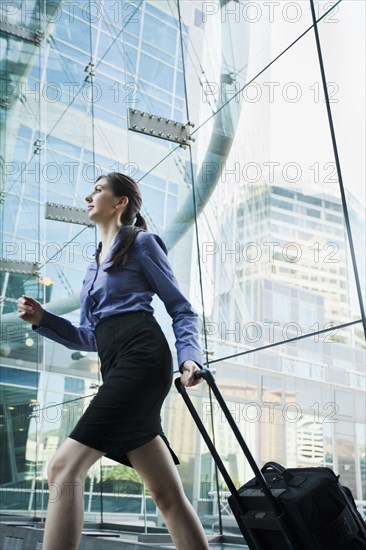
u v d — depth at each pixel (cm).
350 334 266
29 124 665
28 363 582
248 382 319
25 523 493
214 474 336
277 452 295
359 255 265
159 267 160
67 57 614
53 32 648
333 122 285
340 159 279
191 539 153
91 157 554
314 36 304
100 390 145
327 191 285
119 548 272
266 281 316
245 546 306
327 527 152
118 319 155
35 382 568
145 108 449
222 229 356
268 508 161
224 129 368
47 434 538
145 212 429
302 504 152
